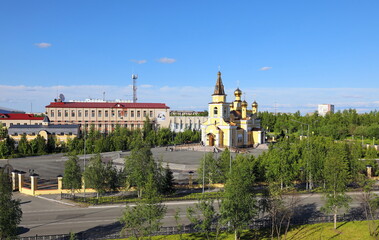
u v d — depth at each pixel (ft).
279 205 114.93
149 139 394.32
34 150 331.98
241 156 195.72
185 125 510.58
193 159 271.28
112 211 144.77
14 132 371.15
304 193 172.14
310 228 122.01
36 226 125.70
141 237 104.94
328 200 123.85
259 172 185.26
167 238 112.57
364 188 137.18
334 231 118.93
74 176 164.04
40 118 454.40
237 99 398.83
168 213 141.18
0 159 300.81
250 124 384.06
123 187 176.45
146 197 104.17
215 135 345.92
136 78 569.23
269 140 449.06
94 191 179.42
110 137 358.02
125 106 480.23
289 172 170.19
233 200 105.29
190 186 185.37
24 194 175.32
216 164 184.24
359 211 142.51
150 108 486.79
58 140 371.97
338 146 205.26
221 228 119.34
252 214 108.27
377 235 114.52
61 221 131.64
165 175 168.25
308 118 585.63
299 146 200.75
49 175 227.61
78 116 460.96
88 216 137.80
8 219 95.61
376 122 517.96
